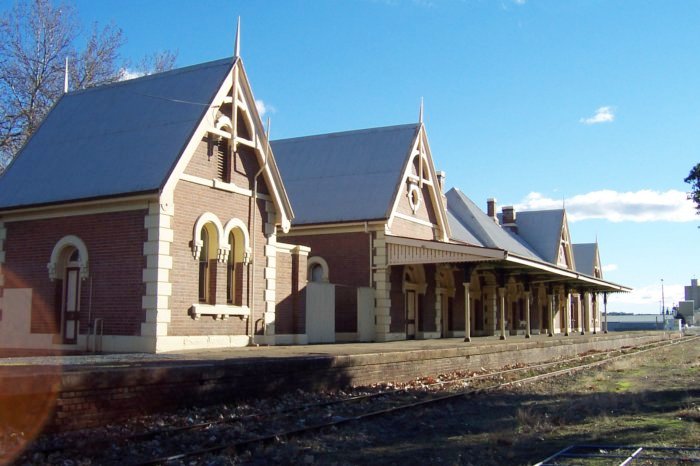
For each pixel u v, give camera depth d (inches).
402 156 1212.5
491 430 474.9
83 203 763.4
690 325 4726.9
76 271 786.2
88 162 824.9
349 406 540.4
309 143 1333.7
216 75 847.7
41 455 349.1
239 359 573.6
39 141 913.5
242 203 853.8
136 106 879.1
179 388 470.6
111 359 598.2
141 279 729.6
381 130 1283.2
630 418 509.7
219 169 825.5
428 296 1262.3
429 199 1300.4
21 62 1258.0
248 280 853.8
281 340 923.4
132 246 740.7
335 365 618.8
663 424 478.0
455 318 1411.2
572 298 2329.0
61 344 775.1
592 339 1414.9
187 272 762.8
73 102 959.0
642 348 1620.3
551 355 1158.3
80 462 344.5
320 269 1157.7
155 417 443.5
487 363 915.4
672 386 747.4
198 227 775.7
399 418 506.0
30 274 804.6
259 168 884.0
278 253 933.2
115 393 426.9
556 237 2255.2
